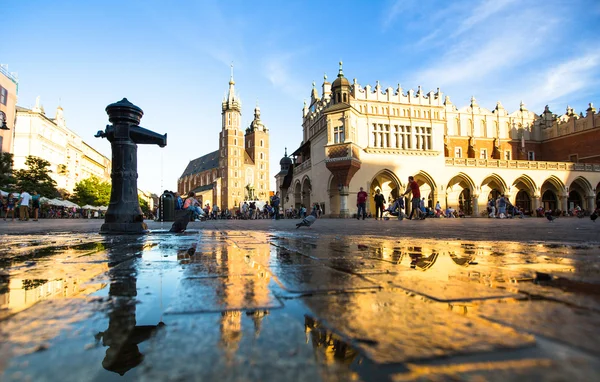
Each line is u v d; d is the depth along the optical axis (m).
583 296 1.73
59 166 61.06
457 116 43.06
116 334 1.23
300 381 0.83
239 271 2.62
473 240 5.47
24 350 1.09
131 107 7.49
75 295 1.87
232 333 1.22
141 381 0.85
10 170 35.59
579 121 42.38
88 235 7.32
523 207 40.25
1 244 5.20
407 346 1.06
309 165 38.72
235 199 109.62
